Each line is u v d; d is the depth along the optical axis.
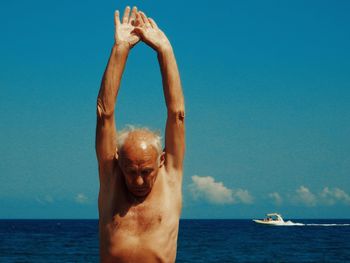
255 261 28.64
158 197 2.71
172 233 2.72
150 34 2.84
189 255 32.34
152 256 2.66
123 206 2.70
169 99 2.80
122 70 2.80
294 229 79.44
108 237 2.69
